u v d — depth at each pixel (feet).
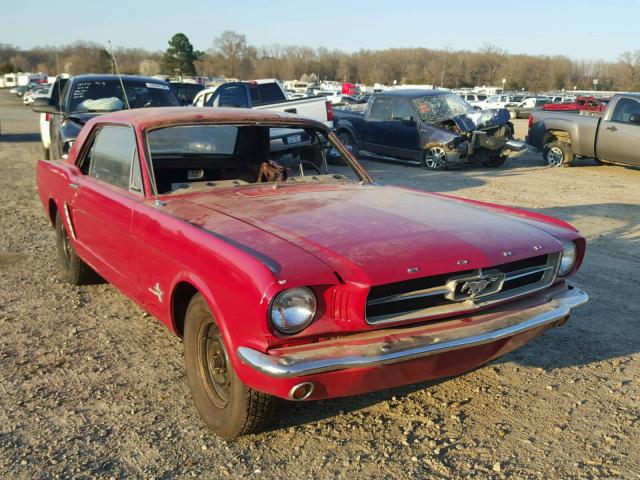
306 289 8.45
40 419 10.70
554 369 12.88
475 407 11.34
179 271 10.25
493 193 33.53
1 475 9.18
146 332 14.52
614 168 45.75
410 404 11.41
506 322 9.79
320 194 12.69
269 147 16.02
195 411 11.03
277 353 8.43
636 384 12.30
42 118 41.01
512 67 335.06
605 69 364.38
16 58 458.09
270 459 9.66
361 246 9.32
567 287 11.43
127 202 12.31
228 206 11.41
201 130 14.40
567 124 44.78
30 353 13.30
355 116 49.06
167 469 9.38
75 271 17.12
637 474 9.43
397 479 9.21
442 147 42.60
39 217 27.30
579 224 26.04
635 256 21.31
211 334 9.98
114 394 11.60
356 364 8.43
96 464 9.47
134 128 12.87
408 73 366.02
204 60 400.47
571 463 9.68
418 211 11.51
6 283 17.94
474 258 9.54
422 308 9.39
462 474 9.37
